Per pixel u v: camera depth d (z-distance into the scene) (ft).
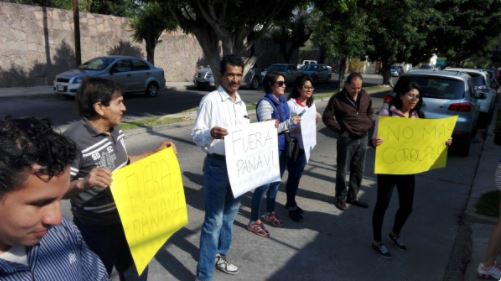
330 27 57.21
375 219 13.58
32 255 3.97
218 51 37.76
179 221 8.32
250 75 74.90
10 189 3.26
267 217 15.72
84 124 7.28
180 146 27.20
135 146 26.66
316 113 15.90
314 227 15.64
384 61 85.66
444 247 14.62
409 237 15.31
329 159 26.23
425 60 89.86
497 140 31.35
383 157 12.47
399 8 63.62
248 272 12.16
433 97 27.58
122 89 7.65
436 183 22.25
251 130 10.33
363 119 16.92
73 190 6.07
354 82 16.22
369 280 12.16
